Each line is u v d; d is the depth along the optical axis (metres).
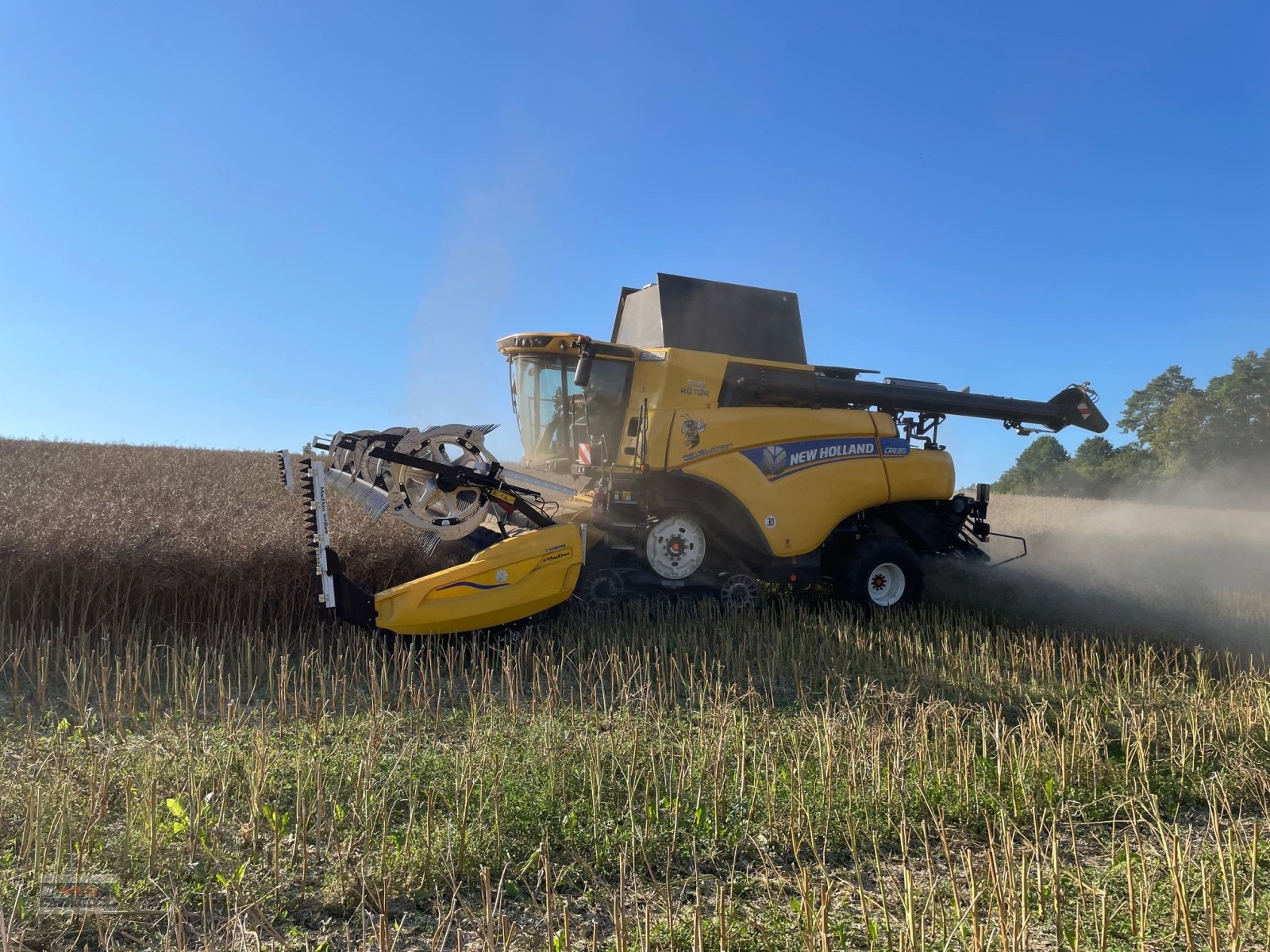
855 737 4.88
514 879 3.48
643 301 9.29
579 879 3.53
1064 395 10.15
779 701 6.13
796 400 9.05
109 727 4.97
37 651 6.05
